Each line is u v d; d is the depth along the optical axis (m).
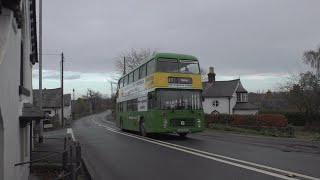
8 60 6.53
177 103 21.38
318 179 9.45
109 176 10.94
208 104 65.00
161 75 21.33
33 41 14.71
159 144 19.08
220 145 18.33
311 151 15.55
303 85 49.84
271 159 13.10
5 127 6.24
